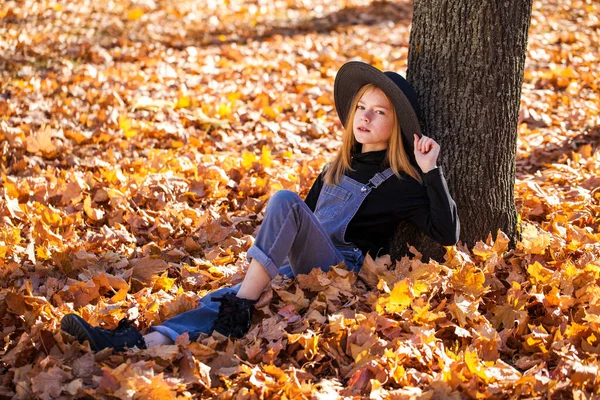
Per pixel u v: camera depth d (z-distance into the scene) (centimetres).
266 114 688
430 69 364
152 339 294
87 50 877
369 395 266
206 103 700
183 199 480
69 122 630
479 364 274
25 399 259
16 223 433
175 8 1160
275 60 902
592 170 523
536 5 1194
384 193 348
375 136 346
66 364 275
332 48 979
